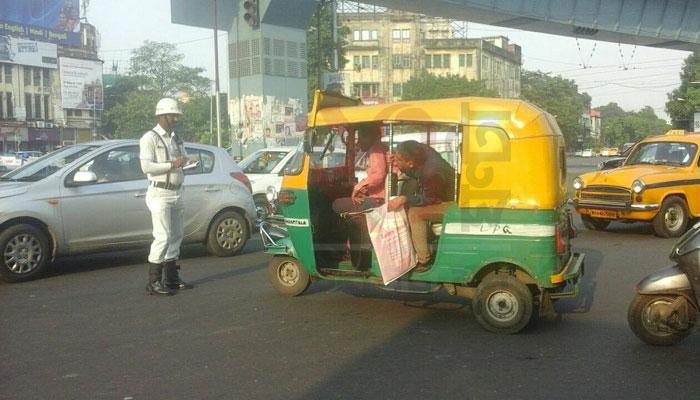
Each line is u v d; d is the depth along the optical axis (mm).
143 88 88938
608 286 8328
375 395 4730
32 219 8805
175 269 8133
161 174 7828
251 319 6797
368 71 83750
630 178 12602
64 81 72688
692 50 38125
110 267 9781
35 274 8812
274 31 27625
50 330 6418
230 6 29234
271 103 27625
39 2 69750
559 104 95750
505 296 6219
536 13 30953
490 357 5574
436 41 84250
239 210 10812
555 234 6125
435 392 4781
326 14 43031
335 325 6570
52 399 4699
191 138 77562
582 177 13539
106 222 9367
